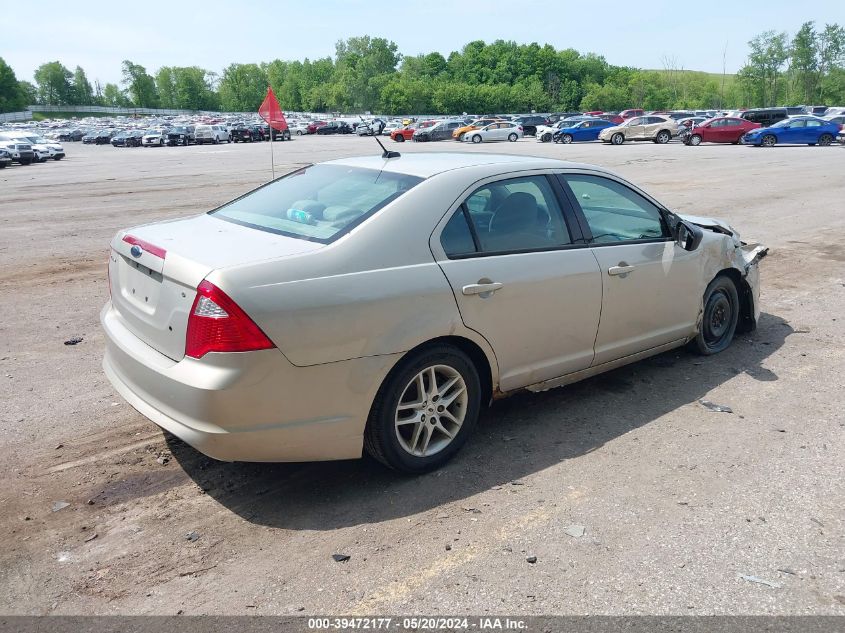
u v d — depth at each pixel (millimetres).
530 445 4070
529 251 3980
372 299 3307
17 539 3141
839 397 4742
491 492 3553
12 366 5344
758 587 2828
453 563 2977
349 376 3287
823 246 10102
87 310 6945
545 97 145000
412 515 3348
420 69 168500
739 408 4574
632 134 42312
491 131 49594
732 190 16766
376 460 3680
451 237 3689
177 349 3221
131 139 59812
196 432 3121
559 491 3561
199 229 3799
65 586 2838
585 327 4289
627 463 3848
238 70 197500
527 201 4086
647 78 146625
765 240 10578
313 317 3158
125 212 14414
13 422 4340
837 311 6844
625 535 3176
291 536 3184
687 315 5066
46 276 8430
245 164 30234
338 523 3283
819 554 3041
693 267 4984
